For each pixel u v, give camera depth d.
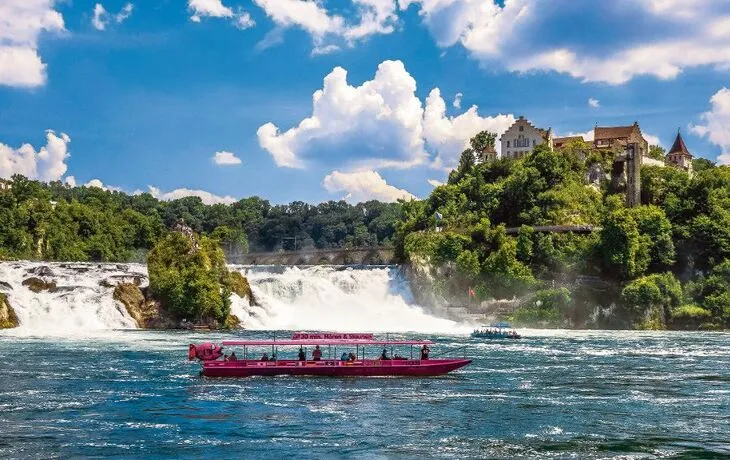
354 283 163.12
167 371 69.31
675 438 42.31
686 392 58.88
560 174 189.50
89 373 67.38
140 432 43.03
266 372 66.94
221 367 66.06
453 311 155.62
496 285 159.00
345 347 93.12
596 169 195.88
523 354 89.31
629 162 186.38
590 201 183.62
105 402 52.75
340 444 40.44
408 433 43.28
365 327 142.50
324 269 166.88
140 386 60.28
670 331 143.50
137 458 37.25
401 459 37.50
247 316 139.62
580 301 153.25
